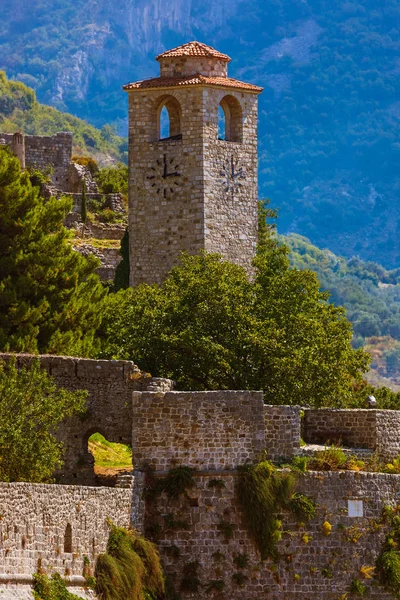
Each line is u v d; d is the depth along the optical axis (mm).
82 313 189125
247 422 146750
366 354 175250
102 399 155250
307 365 168125
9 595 111750
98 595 128125
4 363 152375
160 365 170000
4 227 193875
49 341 184250
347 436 161250
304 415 162750
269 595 145500
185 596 143375
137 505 142125
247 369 168500
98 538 131000
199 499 145125
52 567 120438
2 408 139750
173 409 145875
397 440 161250
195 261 187125
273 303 175375
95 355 175250
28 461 137125
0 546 112000
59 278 192625
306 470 148625
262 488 145250
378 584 148250
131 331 173375
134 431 145625
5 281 187375
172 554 143875
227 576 144750
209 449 146000
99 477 156250
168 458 145625
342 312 179500
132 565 133625
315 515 147625
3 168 196750
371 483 150000
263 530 145250
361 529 148875
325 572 147000
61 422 153250
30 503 117375
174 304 174125
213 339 171125
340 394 171500
